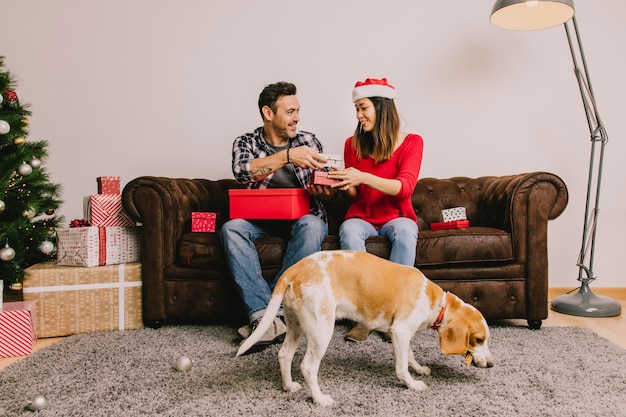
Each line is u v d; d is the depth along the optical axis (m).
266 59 2.68
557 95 2.66
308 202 1.95
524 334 1.84
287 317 1.25
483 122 2.68
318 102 2.69
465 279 1.92
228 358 1.54
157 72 2.66
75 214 2.62
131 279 1.96
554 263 2.64
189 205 2.12
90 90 2.64
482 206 2.32
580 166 2.65
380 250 1.83
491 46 2.67
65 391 1.28
